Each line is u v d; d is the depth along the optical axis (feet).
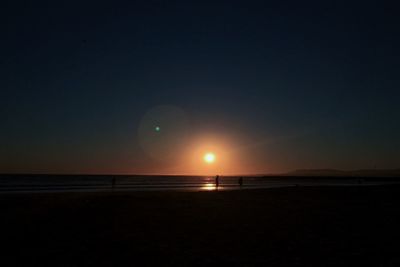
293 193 109.70
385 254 38.55
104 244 41.81
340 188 133.08
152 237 45.70
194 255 37.63
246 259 36.29
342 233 49.24
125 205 72.84
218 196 96.84
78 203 74.69
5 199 80.69
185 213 64.90
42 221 54.70
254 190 121.60
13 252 38.09
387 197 101.40
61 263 34.55
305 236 47.19
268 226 53.98
